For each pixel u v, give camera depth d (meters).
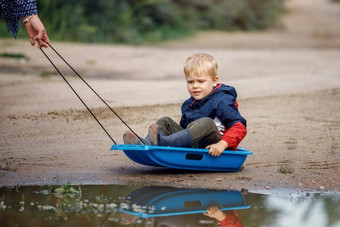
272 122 7.19
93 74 12.25
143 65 14.27
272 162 5.25
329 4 41.66
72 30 20.61
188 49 18.72
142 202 3.94
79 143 5.95
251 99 9.01
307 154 5.54
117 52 17.03
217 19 27.59
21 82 10.43
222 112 4.80
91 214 3.62
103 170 4.92
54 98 8.84
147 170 4.97
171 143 4.58
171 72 13.09
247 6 28.73
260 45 21.27
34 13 4.51
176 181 4.58
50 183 4.43
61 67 13.09
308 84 10.58
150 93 9.55
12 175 4.62
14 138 6.11
